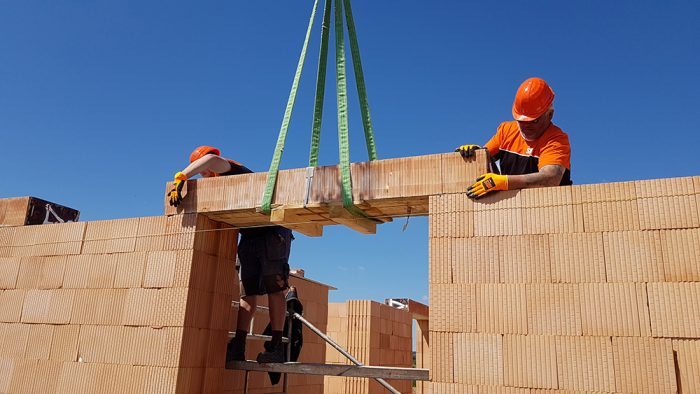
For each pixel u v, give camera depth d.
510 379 2.65
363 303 10.84
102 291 3.88
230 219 3.87
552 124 3.21
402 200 3.21
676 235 2.50
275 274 4.02
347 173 3.33
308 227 3.83
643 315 2.48
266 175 3.60
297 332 4.90
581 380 2.52
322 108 3.77
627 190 2.65
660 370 2.39
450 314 2.86
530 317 2.69
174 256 3.71
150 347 3.57
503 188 2.90
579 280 2.64
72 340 3.84
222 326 3.85
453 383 2.75
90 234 4.10
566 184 3.15
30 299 4.12
